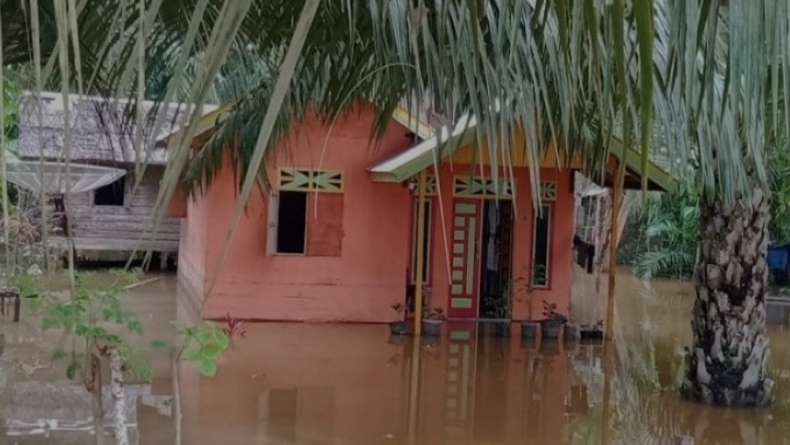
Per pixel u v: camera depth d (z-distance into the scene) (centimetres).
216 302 990
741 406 680
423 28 157
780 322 1147
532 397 702
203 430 559
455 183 1034
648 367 830
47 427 521
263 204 998
